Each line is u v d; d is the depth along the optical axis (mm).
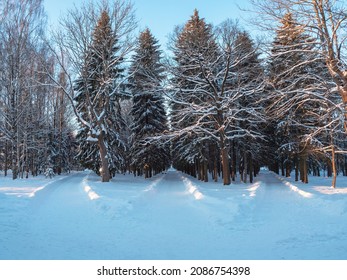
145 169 35344
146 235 8586
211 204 13117
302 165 31422
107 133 29500
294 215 11180
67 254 6852
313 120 24875
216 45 24391
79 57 24578
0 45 29734
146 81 26594
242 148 33156
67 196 16812
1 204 12047
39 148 39469
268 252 7016
